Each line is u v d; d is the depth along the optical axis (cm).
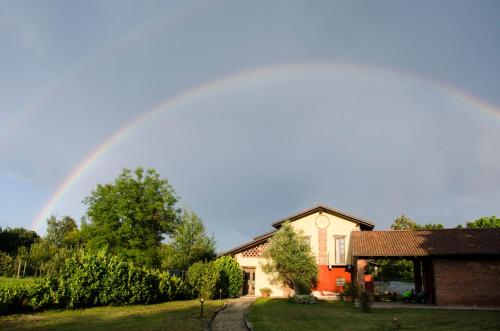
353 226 3500
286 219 3538
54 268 4162
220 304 2405
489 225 5684
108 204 3569
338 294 3183
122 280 2147
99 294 2031
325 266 3428
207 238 3638
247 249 3597
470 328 1481
